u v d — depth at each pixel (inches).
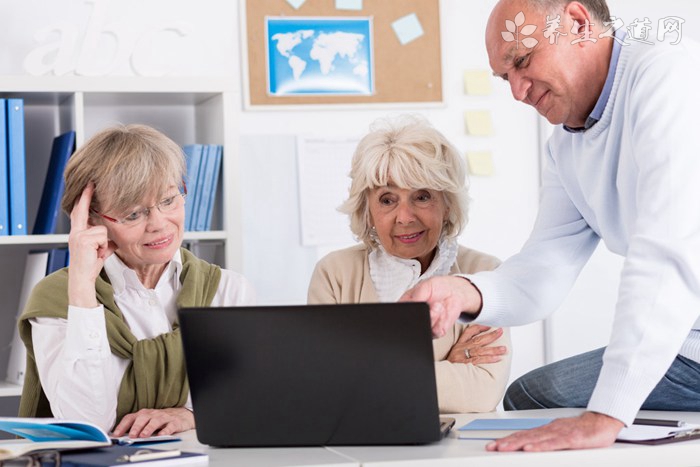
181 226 83.3
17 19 127.3
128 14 131.6
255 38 136.9
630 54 70.8
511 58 72.2
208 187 120.6
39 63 118.6
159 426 74.6
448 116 144.6
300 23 138.5
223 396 61.5
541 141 147.3
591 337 148.3
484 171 144.6
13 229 113.8
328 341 59.4
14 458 56.4
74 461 57.3
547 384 89.4
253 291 91.0
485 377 86.4
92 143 80.6
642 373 59.5
